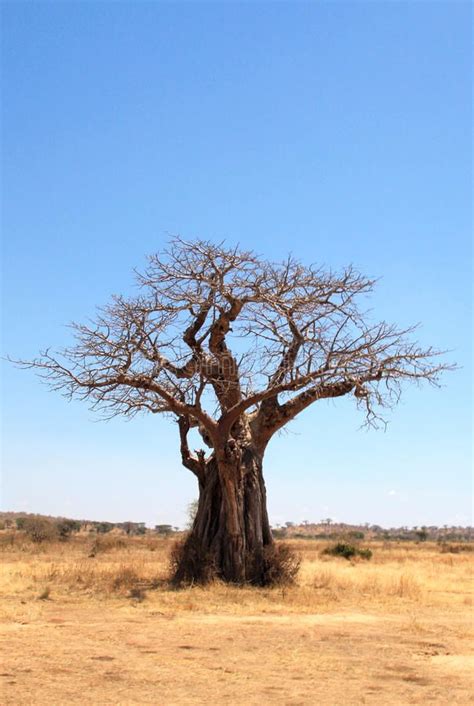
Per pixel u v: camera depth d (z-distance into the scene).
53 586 19.00
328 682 9.43
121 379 19.06
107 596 17.12
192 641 11.91
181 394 19.38
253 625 13.70
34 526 54.75
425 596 18.98
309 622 14.30
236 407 19.39
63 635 12.23
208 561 19.67
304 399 19.95
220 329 19.77
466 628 13.91
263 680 9.43
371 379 19.31
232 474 19.67
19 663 10.03
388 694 8.88
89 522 105.75
